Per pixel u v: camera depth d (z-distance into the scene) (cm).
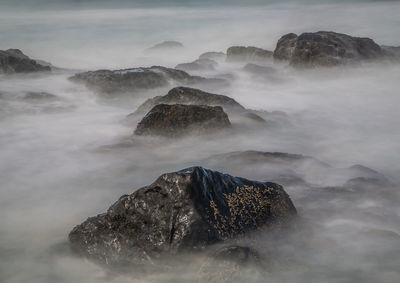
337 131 1603
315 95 2216
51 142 1409
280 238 714
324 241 725
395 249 714
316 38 2580
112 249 692
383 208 867
